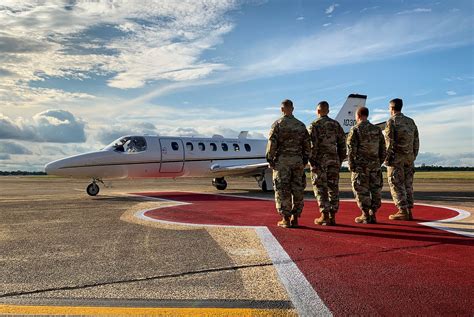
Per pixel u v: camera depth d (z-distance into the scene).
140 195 15.59
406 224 7.25
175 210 9.74
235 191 18.89
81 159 15.20
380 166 7.46
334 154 7.18
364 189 7.31
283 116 7.00
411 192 7.95
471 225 7.09
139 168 16.50
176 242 5.61
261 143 20.48
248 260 4.51
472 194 16.03
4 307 3.07
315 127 7.20
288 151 6.88
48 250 5.12
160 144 17.05
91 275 3.94
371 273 3.95
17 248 5.26
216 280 3.75
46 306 3.09
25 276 3.92
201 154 18.12
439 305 3.07
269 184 18.39
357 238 5.86
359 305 3.07
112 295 3.34
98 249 5.17
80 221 7.85
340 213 9.18
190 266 4.27
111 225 7.27
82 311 2.98
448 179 39.19
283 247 5.21
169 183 34.12
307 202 12.30
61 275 3.95
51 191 20.36
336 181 7.18
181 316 2.87
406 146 7.76
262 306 3.06
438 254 4.79
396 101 7.90
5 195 16.50
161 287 3.55
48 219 8.19
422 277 3.81
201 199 13.34
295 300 3.19
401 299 3.21
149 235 6.19
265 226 7.05
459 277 3.81
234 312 2.95
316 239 5.76
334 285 3.57
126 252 4.98
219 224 7.32
